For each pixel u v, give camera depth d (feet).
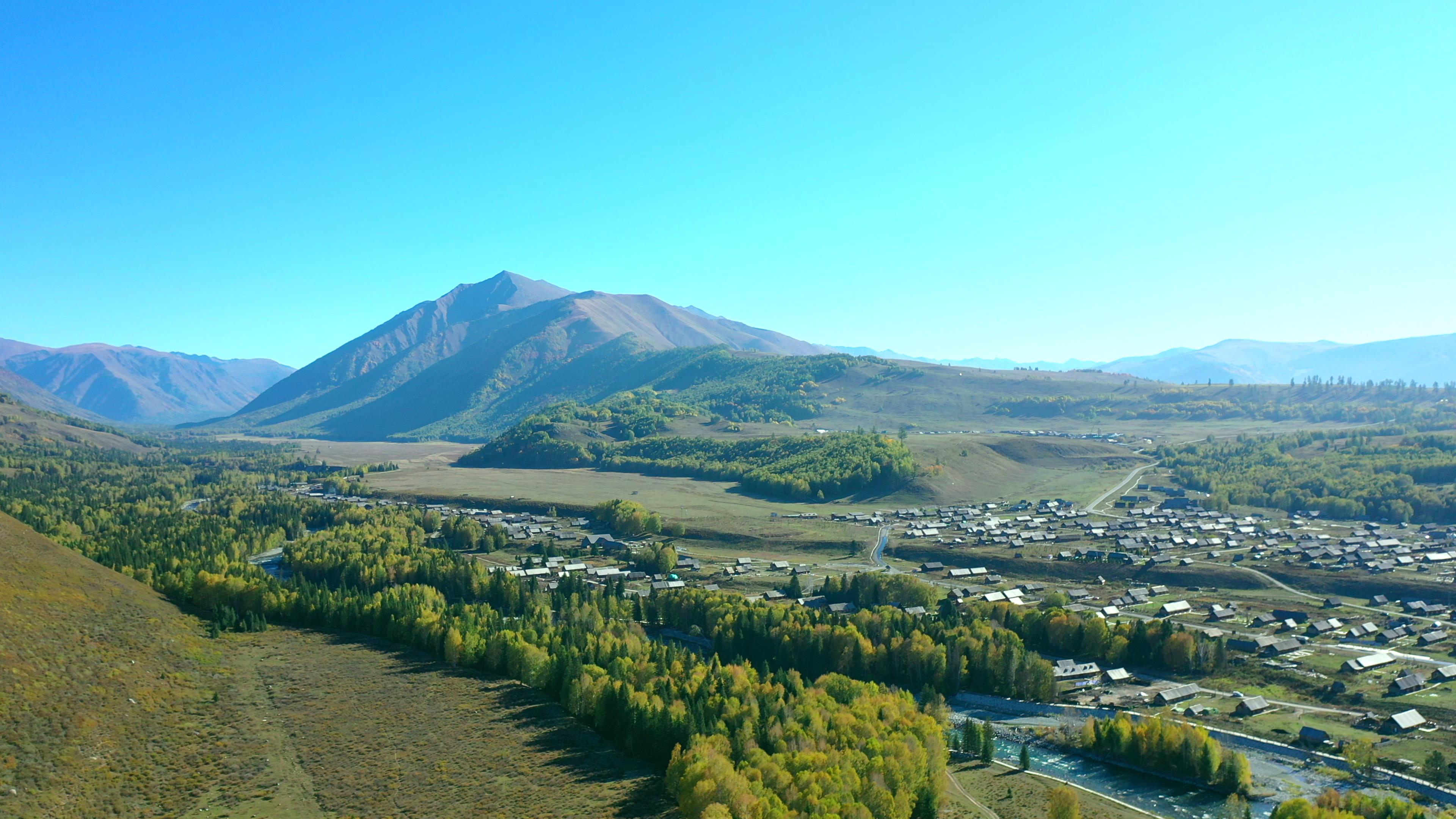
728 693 495.00
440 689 543.80
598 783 415.23
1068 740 518.37
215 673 545.03
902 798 385.50
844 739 433.48
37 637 489.67
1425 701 544.21
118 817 369.91
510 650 569.23
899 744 413.59
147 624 581.94
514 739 467.93
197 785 404.16
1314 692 579.89
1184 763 464.65
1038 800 431.02
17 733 403.54
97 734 428.15
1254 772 468.34
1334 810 375.25
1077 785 460.96
